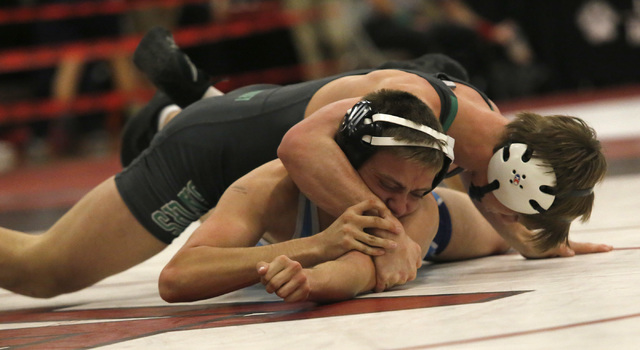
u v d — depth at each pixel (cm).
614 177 1084
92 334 351
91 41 1897
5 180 1738
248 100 486
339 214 394
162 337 328
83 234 488
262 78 1900
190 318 376
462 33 2075
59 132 2073
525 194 424
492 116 450
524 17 2769
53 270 491
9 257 491
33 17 1848
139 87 1891
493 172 436
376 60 1995
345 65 2003
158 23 1817
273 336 309
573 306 320
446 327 299
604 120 1942
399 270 392
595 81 2869
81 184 1473
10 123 2069
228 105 489
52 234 493
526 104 2445
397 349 269
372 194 385
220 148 473
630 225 631
